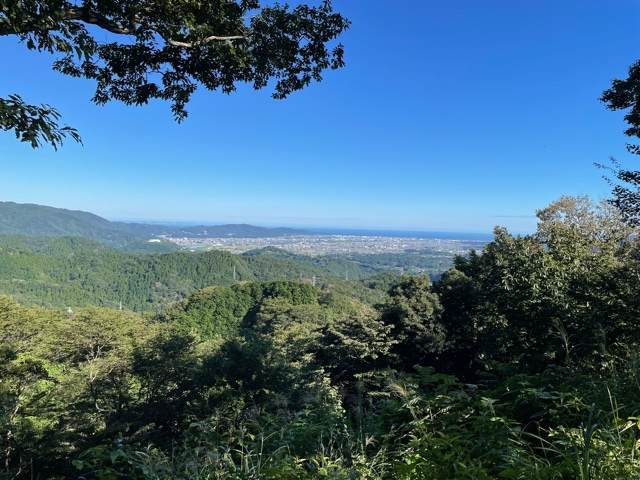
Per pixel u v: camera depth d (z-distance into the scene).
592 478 1.36
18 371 15.55
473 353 18.66
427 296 21.33
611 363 3.23
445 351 20.81
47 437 7.73
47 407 11.87
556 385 2.78
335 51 6.38
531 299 8.49
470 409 2.32
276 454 2.10
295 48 6.20
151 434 12.74
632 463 1.43
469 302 19.12
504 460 1.67
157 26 5.02
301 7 6.02
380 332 21.42
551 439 2.05
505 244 13.16
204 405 13.84
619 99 8.55
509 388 2.69
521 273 9.30
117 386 16.36
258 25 5.94
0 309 25.81
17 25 3.55
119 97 5.99
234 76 6.14
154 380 17.02
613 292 6.87
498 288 10.09
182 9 4.86
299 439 2.42
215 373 15.61
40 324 27.22
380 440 2.31
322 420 2.65
